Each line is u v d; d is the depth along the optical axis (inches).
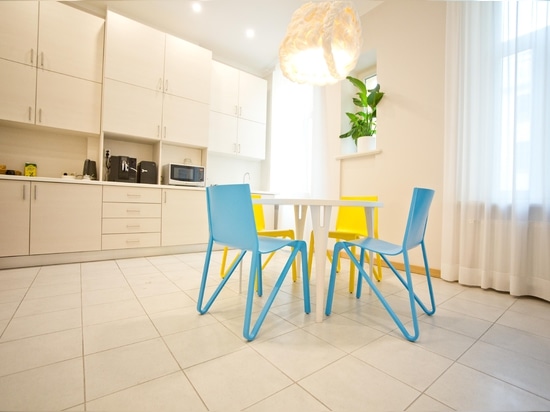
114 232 109.1
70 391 33.2
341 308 63.8
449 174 88.0
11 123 99.8
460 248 85.3
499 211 78.2
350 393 34.1
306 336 49.4
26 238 91.9
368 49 119.9
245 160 176.2
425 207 54.6
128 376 36.5
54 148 113.4
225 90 153.5
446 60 89.7
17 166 106.2
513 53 75.7
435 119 96.0
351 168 125.0
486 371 39.6
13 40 96.0
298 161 153.3
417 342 47.9
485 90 81.3
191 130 135.3
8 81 95.0
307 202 54.0
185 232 128.3
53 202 96.4
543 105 70.5
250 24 134.0
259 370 38.6
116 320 54.1
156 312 58.7
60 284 76.3
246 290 75.8
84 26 109.7
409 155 103.0
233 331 50.6
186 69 133.6
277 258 125.4
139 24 120.3
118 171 115.1
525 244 72.9
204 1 118.6
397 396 33.8
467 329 53.6
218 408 31.1
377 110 114.7
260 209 102.4
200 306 58.4
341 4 63.7
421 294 75.4
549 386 36.4
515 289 72.6
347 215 95.9
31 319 53.4
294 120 155.4
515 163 73.4
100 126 113.1
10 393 32.5
